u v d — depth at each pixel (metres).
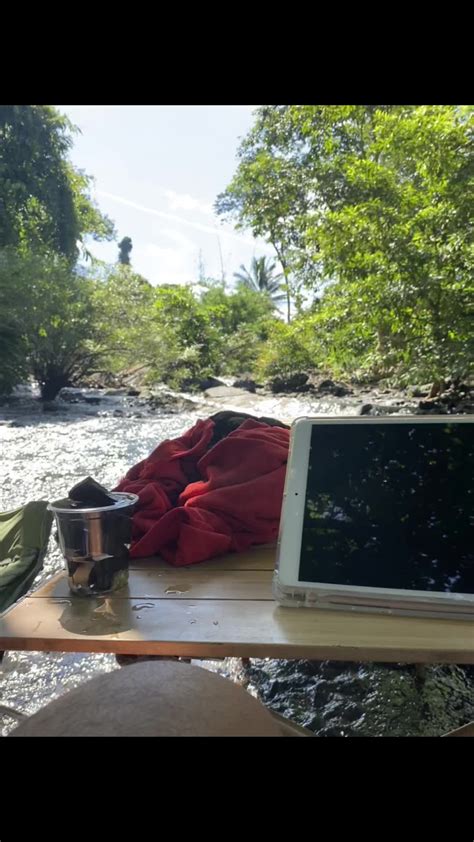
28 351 11.33
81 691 0.84
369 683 2.00
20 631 1.20
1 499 4.62
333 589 1.23
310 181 12.90
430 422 1.34
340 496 1.33
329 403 10.56
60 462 5.89
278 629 1.17
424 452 1.32
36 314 11.24
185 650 1.13
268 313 25.72
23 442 7.04
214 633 1.16
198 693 0.83
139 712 0.79
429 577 1.20
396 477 1.31
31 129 15.27
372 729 1.79
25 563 1.88
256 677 2.07
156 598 1.35
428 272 7.84
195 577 1.48
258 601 1.31
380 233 8.16
